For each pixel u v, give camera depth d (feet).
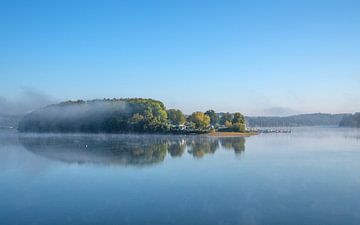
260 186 189.67
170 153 351.67
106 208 151.84
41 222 135.64
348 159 297.94
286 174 224.33
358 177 213.05
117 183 200.03
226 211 146.41
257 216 140.15
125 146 435.94
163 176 219.82
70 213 145.89
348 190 179.52
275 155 330.75
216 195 171.53
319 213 143.43
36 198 169.07
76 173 232.73
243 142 516.32
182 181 203.82
